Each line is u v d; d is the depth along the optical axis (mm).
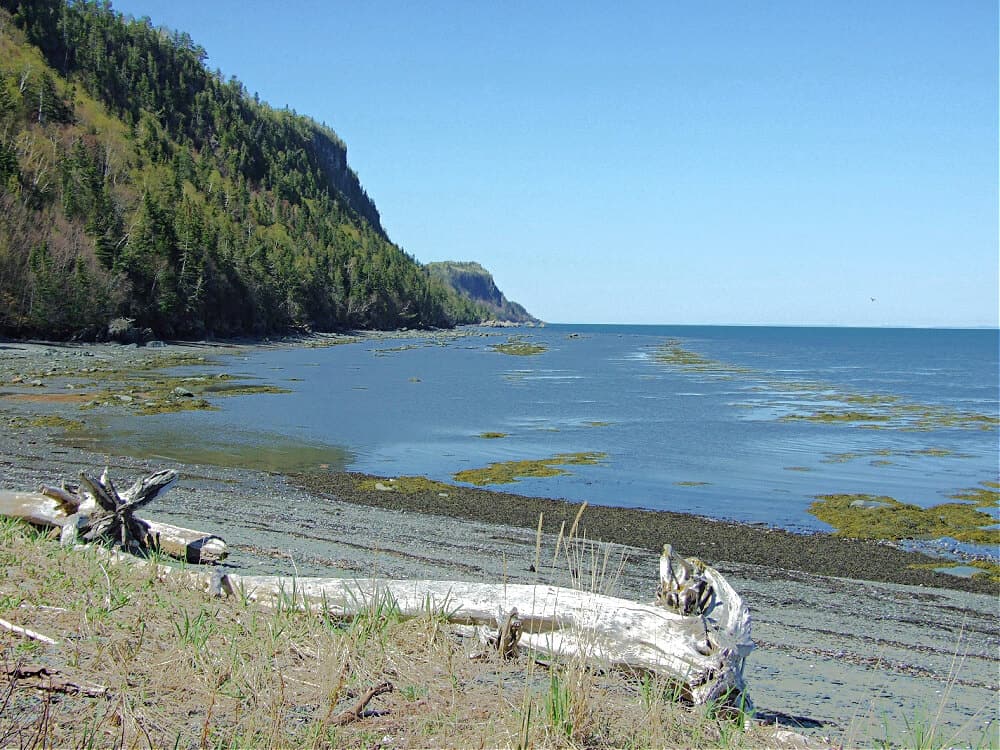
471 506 17125
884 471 22469
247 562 10555
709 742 4367
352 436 26953
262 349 81812
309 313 120250
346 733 3900
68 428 25797
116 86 146125
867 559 13922
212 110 171625
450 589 6055
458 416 32750
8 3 141500
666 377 55781
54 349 63125
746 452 25219
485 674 4992
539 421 31672
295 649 5027
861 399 42344
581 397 41062
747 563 13312
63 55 141875
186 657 4535
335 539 13055
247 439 25422
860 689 7426
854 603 11094
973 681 7984
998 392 48344
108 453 21672
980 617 10703
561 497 18469
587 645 5086
